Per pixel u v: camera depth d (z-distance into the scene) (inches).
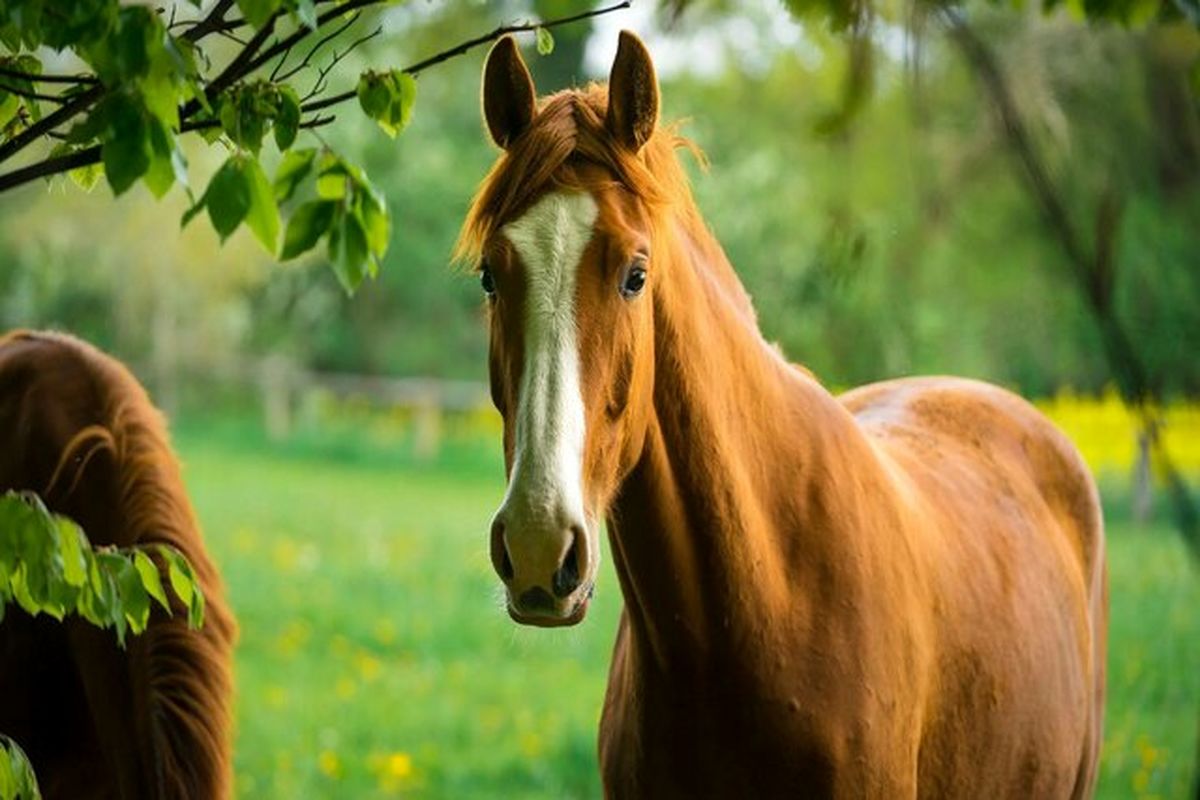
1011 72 347.6
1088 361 924.6
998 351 871.7
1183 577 854.5
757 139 1111.6
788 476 254.1
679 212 250.1
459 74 1594.5
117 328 1665.8
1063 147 354.0
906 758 259.4
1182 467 1104.8
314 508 1237.7
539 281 218.4
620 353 222.2
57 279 1553.9
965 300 790.5
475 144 1720.0
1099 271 237.5
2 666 306.5
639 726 255.6
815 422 261.6
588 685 730.2
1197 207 338.6
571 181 223.3
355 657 766.5
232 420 1745.8
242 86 207.5
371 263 207.9
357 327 1914.4
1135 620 774.5
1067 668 315.9
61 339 328.8
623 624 285.9
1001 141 363.6
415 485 1429.6
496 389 230.2
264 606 871.1
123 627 206.1
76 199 1462.8
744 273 1053.8
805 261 1025.5
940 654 271.4
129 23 179.3
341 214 204.1
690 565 243.6
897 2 257.8
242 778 554.3
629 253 220.5
